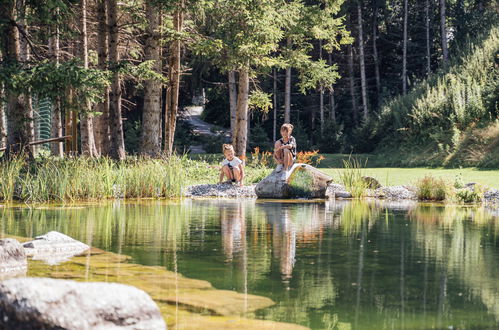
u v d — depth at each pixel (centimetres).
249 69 1997
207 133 4034
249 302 295
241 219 716
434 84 3159
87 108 1282
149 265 394
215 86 3644
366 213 818
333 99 4159
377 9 4278
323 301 296
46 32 1374
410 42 4269
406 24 3994
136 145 3194
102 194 1098
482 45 3180
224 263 403
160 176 1175
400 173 1869
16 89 1165
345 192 1238
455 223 681
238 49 1797
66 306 235
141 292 258
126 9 1741
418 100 2902
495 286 330
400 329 248
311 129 4319
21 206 905
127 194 1145
